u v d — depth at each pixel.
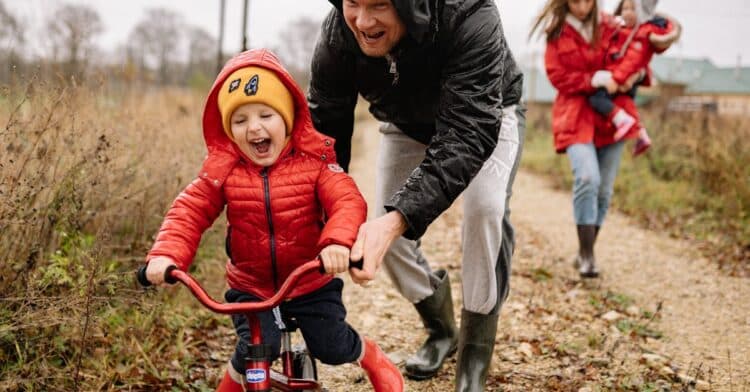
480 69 2.70
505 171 3.18
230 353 4.15
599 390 3.66
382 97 3.12
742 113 14.92
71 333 3.62
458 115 2.68
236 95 2.62
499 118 2.74
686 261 6.71
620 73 5.80
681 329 4.81
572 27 5.83
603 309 5.14
